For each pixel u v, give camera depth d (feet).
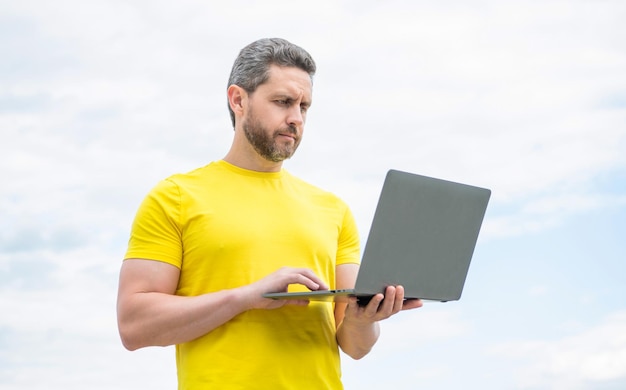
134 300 7.64
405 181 7.24
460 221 7.77
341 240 8.71
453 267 7.85
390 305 7.37
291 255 7.98
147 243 7.84
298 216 8.20
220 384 7.55
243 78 8.17
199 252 7.79
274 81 8.00
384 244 7.20
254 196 8.13
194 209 7.88
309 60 8.23
